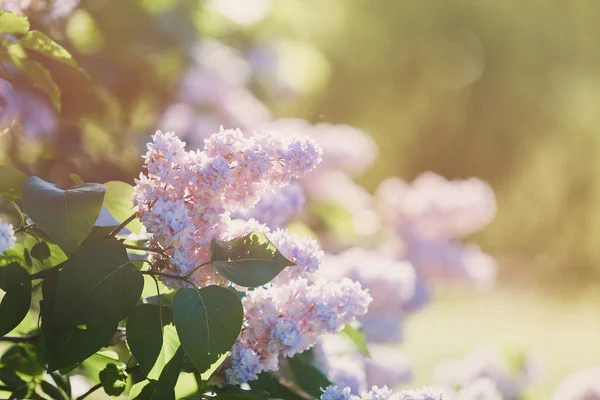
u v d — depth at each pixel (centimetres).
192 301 148
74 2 215
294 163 156
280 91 346
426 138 1725
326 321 160
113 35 280
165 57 291
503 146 1734
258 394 160
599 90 1680
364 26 1580
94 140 272
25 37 172
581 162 1672
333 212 337
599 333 998
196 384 157
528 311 1140
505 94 1728
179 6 295
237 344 159
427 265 371
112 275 149
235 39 337
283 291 160
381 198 378
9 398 172
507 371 347
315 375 183
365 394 158
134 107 283
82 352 151
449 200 371
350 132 341
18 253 164
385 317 320
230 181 154
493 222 1678
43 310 156
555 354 848
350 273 307
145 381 159
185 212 152
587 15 1684
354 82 1588
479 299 1189
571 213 1673
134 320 150
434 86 1719
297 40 365
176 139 154
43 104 232
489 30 1723
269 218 224
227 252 153
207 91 291
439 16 1702
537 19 1708
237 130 156
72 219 150
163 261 155
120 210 167
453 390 341
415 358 723
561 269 1592
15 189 160
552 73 1711
